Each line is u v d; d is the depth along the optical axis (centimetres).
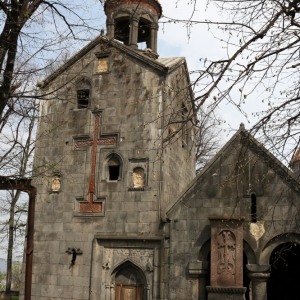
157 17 2523
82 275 2002
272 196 1770
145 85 2141
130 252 1964
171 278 1841
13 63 1154
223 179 1855
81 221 2073
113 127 2145
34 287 2061
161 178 1997
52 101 2289
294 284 2333
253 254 1739
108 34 2369
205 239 1825
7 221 3130
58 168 2183
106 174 2108
